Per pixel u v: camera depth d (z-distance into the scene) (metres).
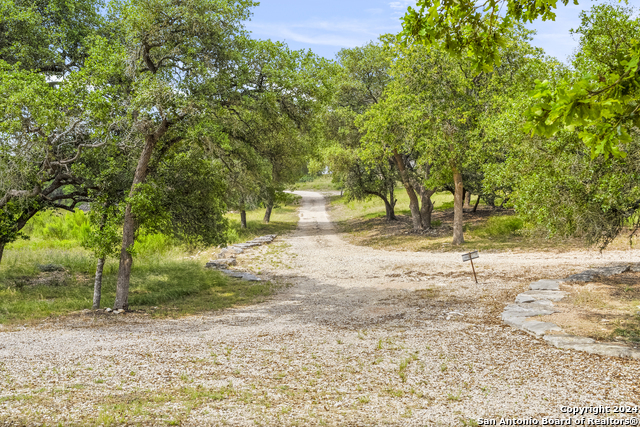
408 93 22.22
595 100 2.43
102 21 14.59
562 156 7.98
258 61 13.47
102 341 8.41
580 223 7.99
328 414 4.79
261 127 14.96
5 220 13.38
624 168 7.26
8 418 4.56
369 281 16.50
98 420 4.53
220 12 11.98
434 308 11.09
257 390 5.61
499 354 6.88
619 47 8.12
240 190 18.64
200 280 16.98
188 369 6.52
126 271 12.28
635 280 12.12
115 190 13.18
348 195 37.53
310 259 22.88
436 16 3.88
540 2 3.85
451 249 22.39
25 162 10.85
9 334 9.04
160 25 11.60
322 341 8.28
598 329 7.85
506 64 20.30
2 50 12.94
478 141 19.94
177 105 11.34
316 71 14.37
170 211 13.62
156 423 4.50
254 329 9.58
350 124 30.78
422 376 6.05
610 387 5.28
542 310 9.57
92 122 11.28
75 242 26.64
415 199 29.77
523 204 9.12
